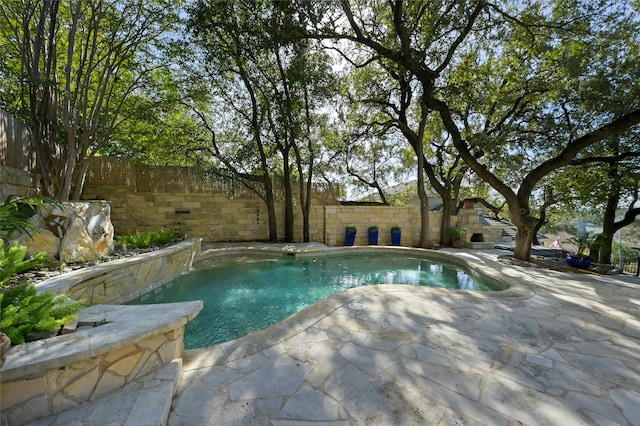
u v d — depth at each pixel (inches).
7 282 114.9
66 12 227.8
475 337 108.5
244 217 392.8
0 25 213.6
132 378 74.5
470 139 311.4
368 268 285.1
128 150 388.2
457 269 284.8
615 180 321.7
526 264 267.9
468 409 67.7
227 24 298.7
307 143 370.3
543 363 89.9
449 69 354.9
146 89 314.8
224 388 75.4
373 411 66.6
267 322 152.1
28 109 223.3
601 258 376.8
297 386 76.4
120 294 163.3
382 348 98.6
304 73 309.3
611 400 72.0
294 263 293.7
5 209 77.8
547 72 304.0
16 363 58.8
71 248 159.8
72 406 64.4
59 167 221.5
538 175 283.6
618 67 237.1
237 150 363.3
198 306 98.7
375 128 446.0
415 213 452.8
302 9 257.3
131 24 256.8
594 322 125.4
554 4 277.3
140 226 348.8
